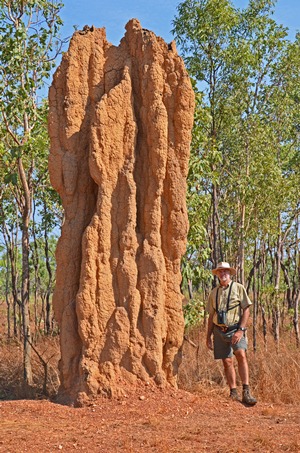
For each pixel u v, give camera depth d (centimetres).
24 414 820
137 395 877
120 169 930
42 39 1219
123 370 886
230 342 929
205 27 1527
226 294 933
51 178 954
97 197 925
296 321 1734
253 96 1702
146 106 954
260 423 788
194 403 879
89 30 996
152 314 902
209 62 1584
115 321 888
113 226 914
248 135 1582
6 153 1212
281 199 1590
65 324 905
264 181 1556
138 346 892
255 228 1588
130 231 910
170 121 956
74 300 916
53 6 1238
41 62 1225
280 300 1761
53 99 969
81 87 971
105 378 876
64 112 961
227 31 1563
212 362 1137
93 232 898
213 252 1593
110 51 994
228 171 1662
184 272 1218
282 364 1093
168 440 697
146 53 967
